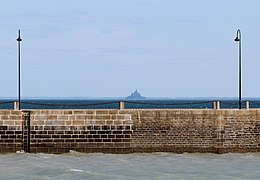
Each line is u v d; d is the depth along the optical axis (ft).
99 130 117.39
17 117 116.26
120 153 117.91
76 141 117.08
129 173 97.96
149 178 93.20
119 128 117.70
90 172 98.12
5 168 102.27
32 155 114.73
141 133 118.21
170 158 114.32
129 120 118.11
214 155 117.80
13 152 116.26
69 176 94.79
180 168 103.35
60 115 116.78
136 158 114.42
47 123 116.67
